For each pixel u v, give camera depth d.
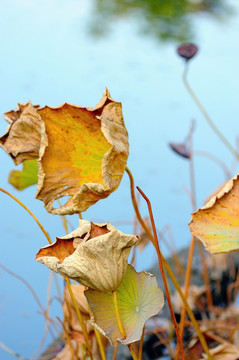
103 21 12.60
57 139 1.80
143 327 1.75
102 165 1.74
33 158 2.00
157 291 1.78
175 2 12.90
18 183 2.25
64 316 2.28
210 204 1.81
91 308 1.77
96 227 1.71
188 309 1.93
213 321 3.27
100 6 12.87
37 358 3.06
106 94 1.80
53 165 1.81
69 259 1.69
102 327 1.76
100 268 1.69
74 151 1.82
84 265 1.69
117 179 1.81
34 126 1.97
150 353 3.21
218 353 2.41
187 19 12.59
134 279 1.79
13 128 1.98
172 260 4.15
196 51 2.79
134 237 1.70
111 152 1.74
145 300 1.78
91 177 1.84
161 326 3.33
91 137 1.81
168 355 3.19
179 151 2.70
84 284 1.72
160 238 3.39
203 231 1.79
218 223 1.79
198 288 3.58
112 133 1.78
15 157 1.99
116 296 1.75
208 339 2.56
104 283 1.71
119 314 1.76
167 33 12.12
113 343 1.75
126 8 12.95
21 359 2.97
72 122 1.79
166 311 3.52
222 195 1.81
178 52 2.79
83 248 1.68
